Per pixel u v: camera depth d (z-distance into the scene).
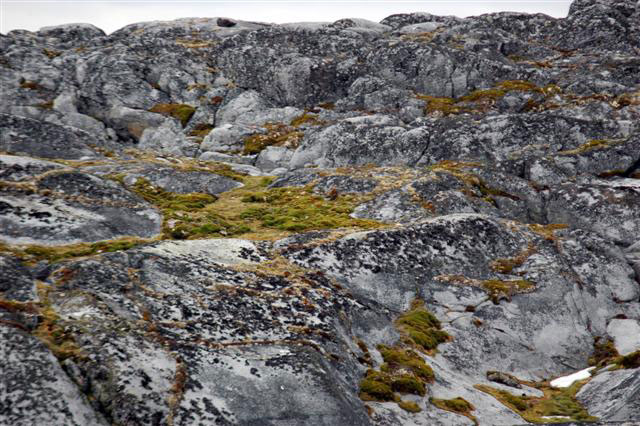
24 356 20.48
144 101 81.00
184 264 29.02
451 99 76.75
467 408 27.14
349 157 61.47
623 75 76.25
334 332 27.67
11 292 24.25
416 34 99.75
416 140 60.91
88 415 20.05
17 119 58.69
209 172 56.56
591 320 37.47
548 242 42.09
